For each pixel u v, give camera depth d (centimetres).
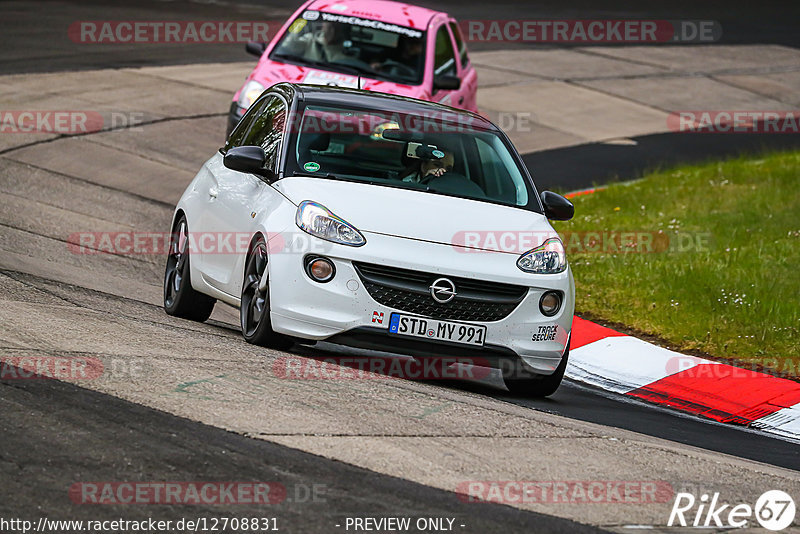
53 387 2127
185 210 3281
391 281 2620
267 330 2720
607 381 3275
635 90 9244
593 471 2088
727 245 4738
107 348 2462
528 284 2695
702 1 13975
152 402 2114
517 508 1834
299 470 1870
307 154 2953
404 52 5225
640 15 12544
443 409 2366
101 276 3669
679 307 3916
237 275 2905
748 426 2973
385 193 2833
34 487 1702
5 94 6506
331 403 2262
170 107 6794
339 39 5231
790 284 4106
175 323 3033
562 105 8438
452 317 2642
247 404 2172
